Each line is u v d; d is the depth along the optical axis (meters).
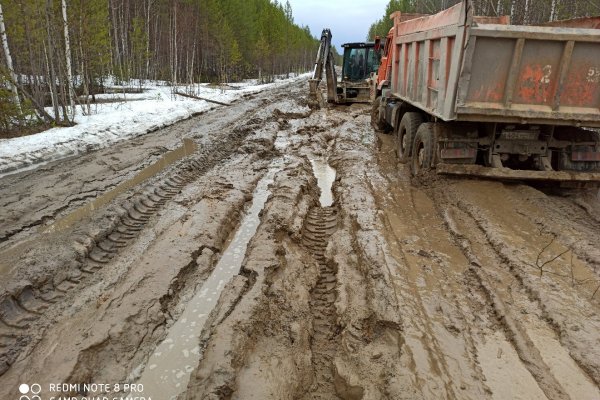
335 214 6.87
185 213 6.38
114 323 3.90
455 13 5.88
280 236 5.71
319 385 3.37
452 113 6.04
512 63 5.70
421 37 7.69
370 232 5.61
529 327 3.69
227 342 3.57
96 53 16.17
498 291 4.21
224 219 6.22
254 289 4.34
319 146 11.71
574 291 4.12
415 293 4.21
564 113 5.91
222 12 37.69
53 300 4.33
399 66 9.84
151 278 4.61
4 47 12.64
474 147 6.77
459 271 4.66
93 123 12.79
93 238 5.44
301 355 3.60
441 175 7.12
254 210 6.97
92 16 15.13
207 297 4.54
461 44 5.64
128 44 32.53
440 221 6.05
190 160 9.26
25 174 8.24
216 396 3.06
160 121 14.18
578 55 5.73
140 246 5.46
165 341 3.86
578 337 3.51
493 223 5.60
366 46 20.08
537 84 5.86
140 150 10.14
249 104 20.05
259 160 10.04
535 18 19.25
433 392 3.04
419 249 5.14
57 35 13.16
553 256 4.77
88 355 3.56
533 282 4.26
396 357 3.43
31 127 12.16
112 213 6.17
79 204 6.77
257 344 3.70
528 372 3.23
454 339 3.58
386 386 3.14
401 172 8.35
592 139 6.80
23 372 3.36
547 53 5.72
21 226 5.85
